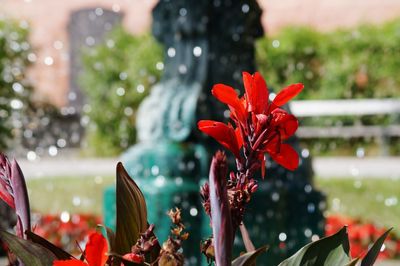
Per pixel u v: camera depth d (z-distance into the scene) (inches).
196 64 200.8
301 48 644.7
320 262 46.9
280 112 44.9
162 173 193.5
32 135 430.9
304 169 196.9
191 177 193.6
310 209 191.6
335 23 732.7
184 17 199.6
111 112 654.5
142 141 203.0
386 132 588.7
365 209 364.5
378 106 578.2
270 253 188.5
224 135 44.7
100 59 666.8
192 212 190.2
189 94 199.3
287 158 45.5
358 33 632.4
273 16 746.8
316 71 645.3
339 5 733.9
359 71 631.2
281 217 189.6
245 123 45.3
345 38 636.7
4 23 411.2
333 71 633.0
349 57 634.8
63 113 624.4
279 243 188.9
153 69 652.1
